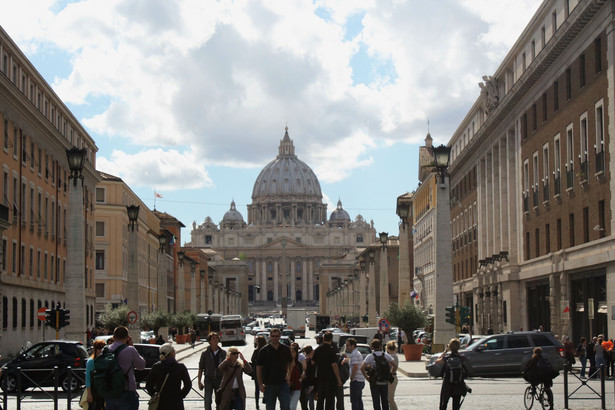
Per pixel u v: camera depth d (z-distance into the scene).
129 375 18.77
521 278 65.25
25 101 61.56
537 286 62.03
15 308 61.09
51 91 71.69
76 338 42.75
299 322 145.62
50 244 72.75
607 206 45.84
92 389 18.88
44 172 70.56
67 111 77.81
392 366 24.81
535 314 63.47
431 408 28.53
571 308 53.69
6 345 58.06
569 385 36.31
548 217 57.78
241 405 23.22
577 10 46.81
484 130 75.00
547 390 26.30
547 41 56.62
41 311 46.25
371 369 24.61
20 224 62.31
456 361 24.20
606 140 45.53
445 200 42.84
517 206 66.38
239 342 112.31
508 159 68.81
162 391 19.33
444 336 42.94
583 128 49.75
